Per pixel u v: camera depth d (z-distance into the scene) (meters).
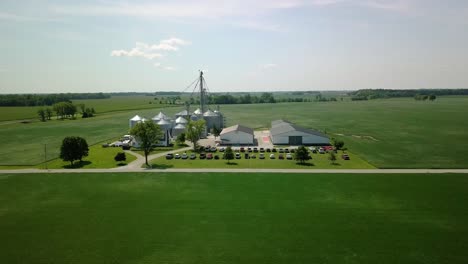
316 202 53.69
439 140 115.50
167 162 83.19
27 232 44.59
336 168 75.75
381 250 39.06
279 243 40.81
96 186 63.34
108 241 41.91
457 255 37.88
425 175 68.81
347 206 51.97
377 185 62.22
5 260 37.91
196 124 100.62
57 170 75.81
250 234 43.12
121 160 84.62
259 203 53.47
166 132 109.81
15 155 95.00
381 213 49.25
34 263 37.25
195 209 51.41
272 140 114.00
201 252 39.00
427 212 49.50
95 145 112.69
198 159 86.81
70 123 181.75
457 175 68.62
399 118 194.38
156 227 45.53
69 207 53.03
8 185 64.50
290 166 78.00
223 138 113.44
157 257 38.12
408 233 43.09
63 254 39.03
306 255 38.09
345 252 38.69
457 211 49.75
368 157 88.38
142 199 56.03
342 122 178.62
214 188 61.16
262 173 71.19
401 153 93.62
